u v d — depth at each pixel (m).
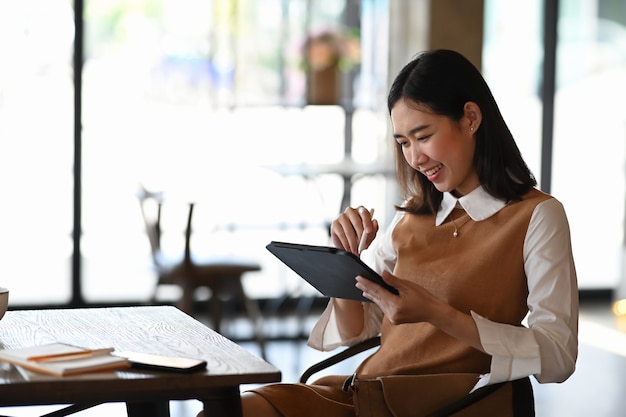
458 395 2.33
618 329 6.06
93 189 5.80
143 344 2.26
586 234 6.74
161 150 5.87
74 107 5.70
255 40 5.96
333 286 2.45
